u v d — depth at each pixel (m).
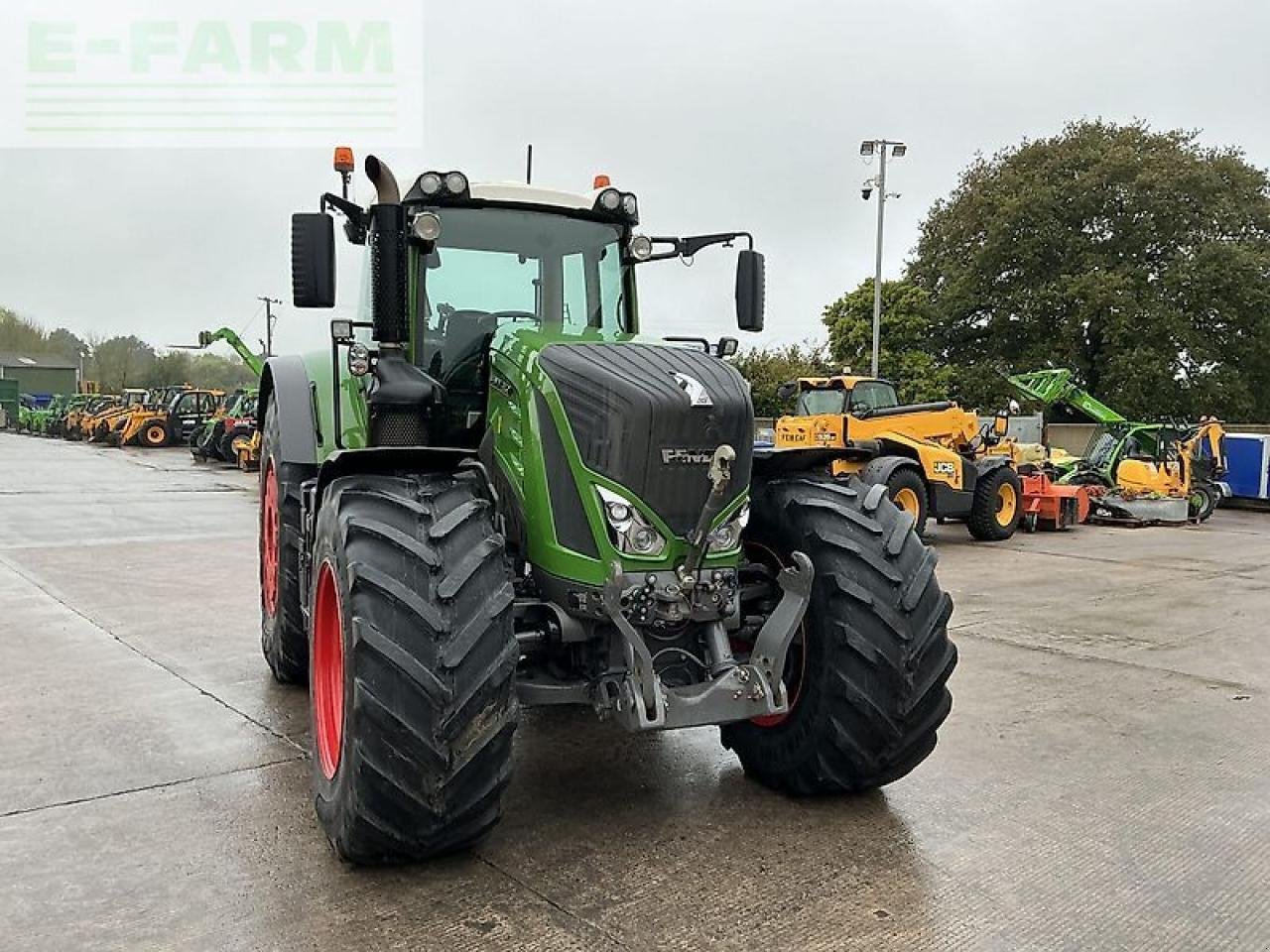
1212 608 7.61
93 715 4.47
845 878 2.99
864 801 3.61
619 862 3.07
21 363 72.38
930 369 28.77
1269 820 3.52
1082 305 27.86
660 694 3.02
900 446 11.52
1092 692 5.17
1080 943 2.65
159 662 5.41
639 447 3.10
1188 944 2.66
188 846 3.14
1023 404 27.91
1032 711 4.82
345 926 2.65
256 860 3.04
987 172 31.67
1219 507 18.55
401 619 2.82
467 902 2.79
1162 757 4.18
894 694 3.34
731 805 3.54
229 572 8.49
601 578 3.12
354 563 2.90
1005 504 12.50
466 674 2.80
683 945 2.59
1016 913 2.80
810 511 3.54
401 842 2.85
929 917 2.77
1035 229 29.31
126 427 32.34
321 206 3.82
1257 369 27.97
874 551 3.43
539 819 3.39
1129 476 14.79
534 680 3.25
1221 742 4.38
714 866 3.05
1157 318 27.09
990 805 3.61
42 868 2.98
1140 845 3.29
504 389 3.55
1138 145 29.64
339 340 3.58
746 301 4.19
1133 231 28.58
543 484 3.24
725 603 3.25
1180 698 5.07
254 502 14.88
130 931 2.62
